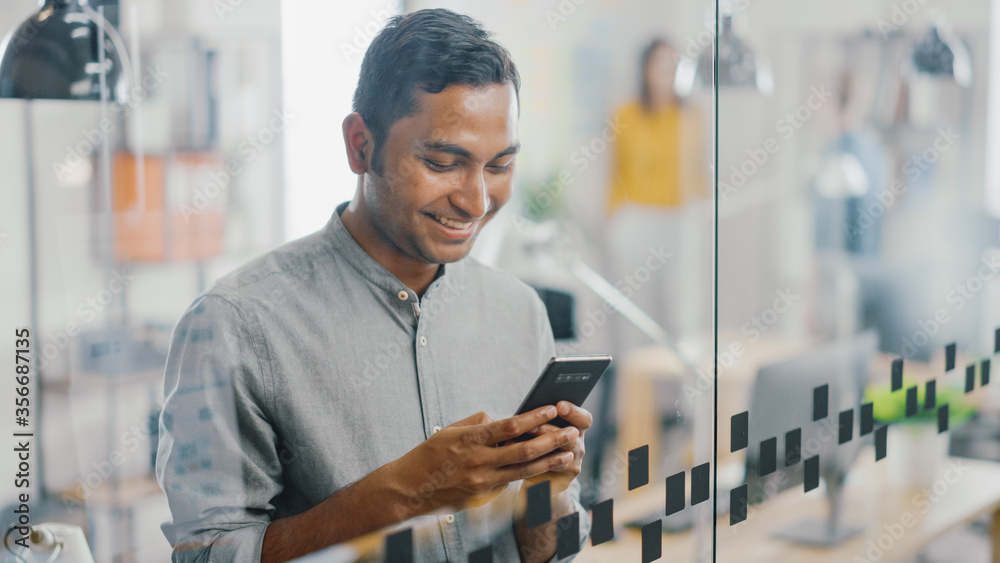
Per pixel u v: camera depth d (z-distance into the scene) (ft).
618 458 3.14
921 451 4.50
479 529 2.54
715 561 3.51
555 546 2.69
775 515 3.82
